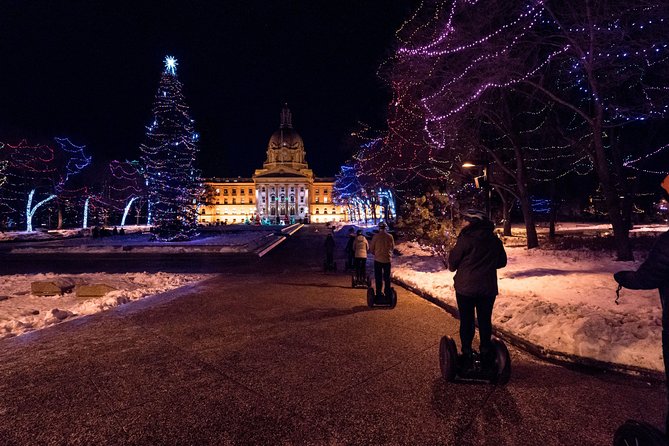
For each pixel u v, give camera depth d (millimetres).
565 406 4434
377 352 6258
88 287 11602
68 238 44656
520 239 27453
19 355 6219
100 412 4348
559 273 11953
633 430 2980
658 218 44281
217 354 6215
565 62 14430
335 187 98562
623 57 11945
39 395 4785
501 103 19656
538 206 46656
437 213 15180
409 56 15617
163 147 34844
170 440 3789
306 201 137625
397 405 4457
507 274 12359
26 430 3998
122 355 6199
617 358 5375
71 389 4949
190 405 4488
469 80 15156
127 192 70875
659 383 5008
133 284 13344
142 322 8242
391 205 49156
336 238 43031
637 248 17969
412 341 6844
